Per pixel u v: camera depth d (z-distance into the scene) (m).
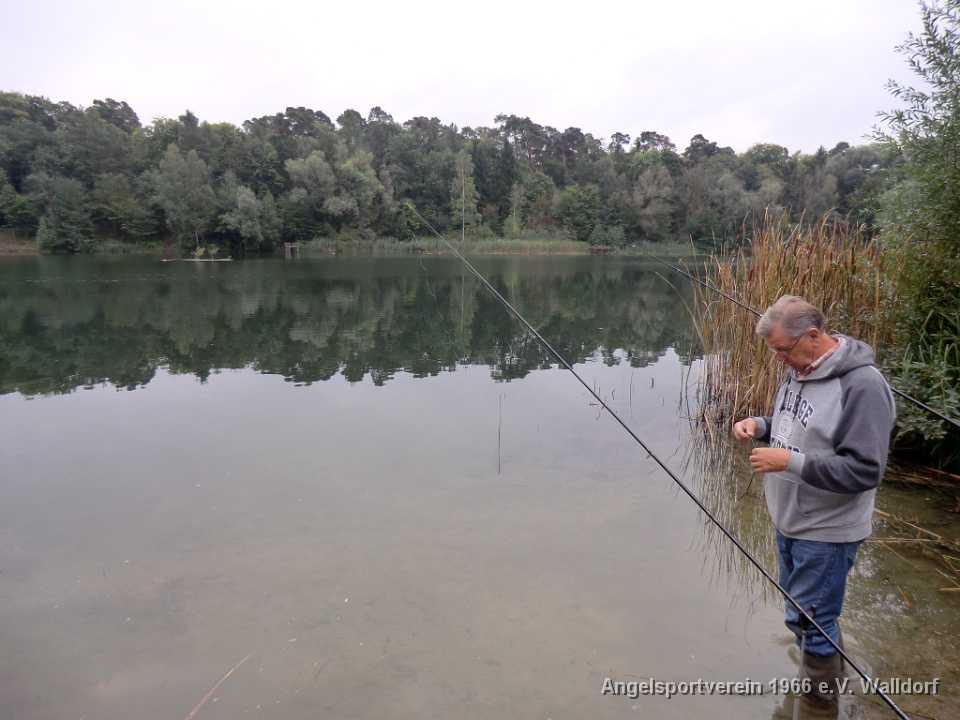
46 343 10.61
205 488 4.84
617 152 69.19
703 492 4.77
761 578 3.57
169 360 9.48
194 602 3.37
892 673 2.72
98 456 5.54
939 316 4.90
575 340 11.28
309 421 6.55
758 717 2.53
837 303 5.47
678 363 9.32
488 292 18.69
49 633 3.14
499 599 3.35
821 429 2.35
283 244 43.81
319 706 2.62
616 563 3.72
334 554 3.84
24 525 4.25
